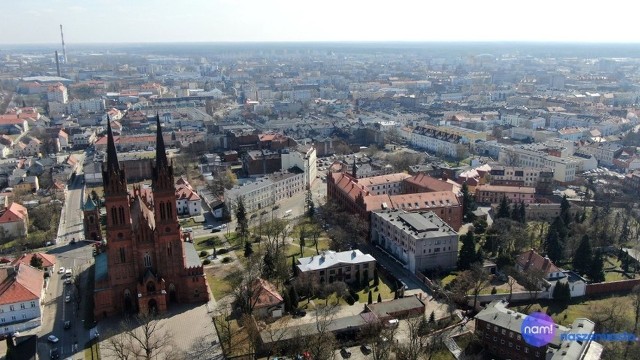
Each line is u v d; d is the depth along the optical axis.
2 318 185.62
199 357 167.00
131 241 189.50
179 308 196.62
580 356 154.88
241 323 184.00
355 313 195.50
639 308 187.62
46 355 170.38
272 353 169.12
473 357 169.62
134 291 193.50
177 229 194.00
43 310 197.88
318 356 159.12
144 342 173.25
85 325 187.25
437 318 192.00
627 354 165.00
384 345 164.62
